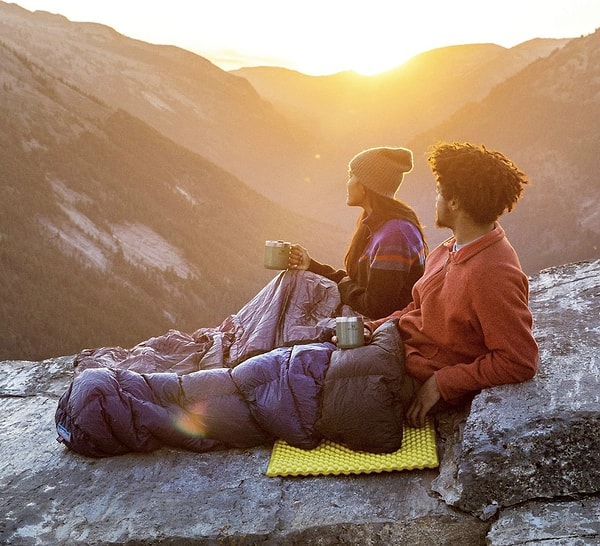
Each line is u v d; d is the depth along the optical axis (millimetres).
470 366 2666
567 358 2871
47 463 3074
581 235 164000
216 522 2584
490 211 2621
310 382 2832
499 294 2578
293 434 2812
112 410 2918
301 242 153250
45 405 3732
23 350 74375
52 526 2670
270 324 3289
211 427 2926
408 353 2871
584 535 2195
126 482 2855
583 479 2352
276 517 2574
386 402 2707
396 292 3223
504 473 2387
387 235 3252
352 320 2838
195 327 97750
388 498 2576
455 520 2428
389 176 3340
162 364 3422
